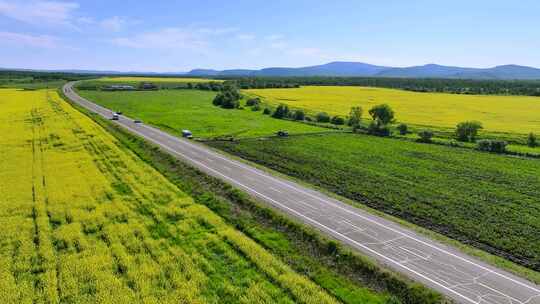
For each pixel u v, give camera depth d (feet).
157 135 208.54
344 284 66.59
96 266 68.13
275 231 87.35
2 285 61.41
